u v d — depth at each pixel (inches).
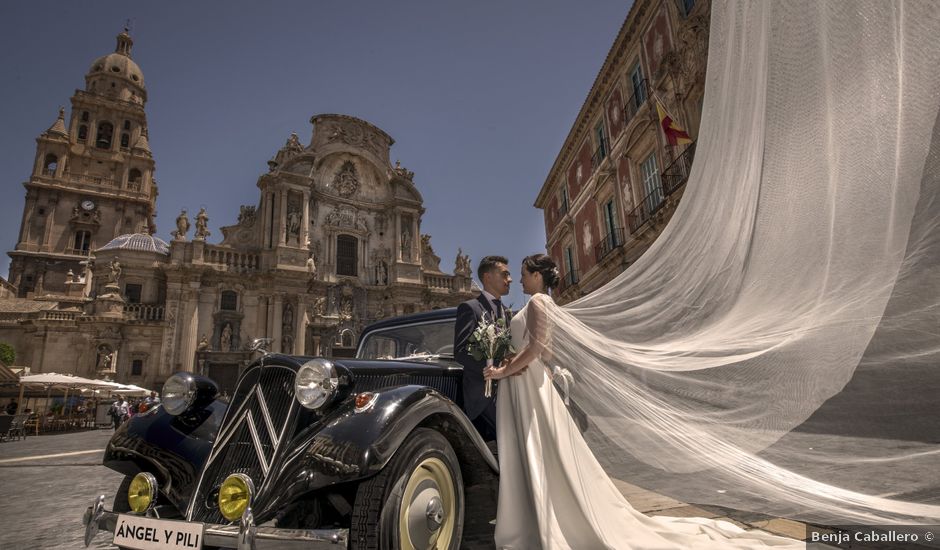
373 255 1464.1
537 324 94.1
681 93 470.9
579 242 807.1
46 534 143.6
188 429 105.2
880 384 80.0
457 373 124.7
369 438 77.9
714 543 88.1
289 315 1244.5
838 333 79.0
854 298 76.8
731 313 94.0
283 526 89.7
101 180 1914.4
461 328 113.2
